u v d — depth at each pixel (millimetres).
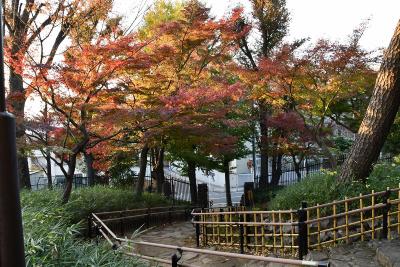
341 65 11109
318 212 6789
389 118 8336
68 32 11906
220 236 9422
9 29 11500
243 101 14609
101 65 9805
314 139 13508
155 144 13617
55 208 7375
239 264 7258
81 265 4164
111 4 12062
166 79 12195
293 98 12656
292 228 7215
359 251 6234
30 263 3705
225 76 14703
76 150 10648
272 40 19594
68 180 10680
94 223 8258
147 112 10305
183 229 12156
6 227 1480
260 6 19328
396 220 7082
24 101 11188
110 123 10125
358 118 15859
